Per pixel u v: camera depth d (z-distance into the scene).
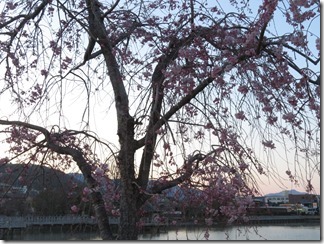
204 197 4.86
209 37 5.28
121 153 4.91
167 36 5.40
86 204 5.32
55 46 5.55
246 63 5.12
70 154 5.19
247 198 4.53
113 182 4.98
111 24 5.95
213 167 4.46
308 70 4.84
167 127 4.37
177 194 5.07
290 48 4.84
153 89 4.86
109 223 5.16
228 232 4.95
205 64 5.04
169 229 5.25
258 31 4.75
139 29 5.72
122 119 4.96
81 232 5.43
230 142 4.48
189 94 4.83
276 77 5.10
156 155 4.64
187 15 5.43
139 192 4.88
